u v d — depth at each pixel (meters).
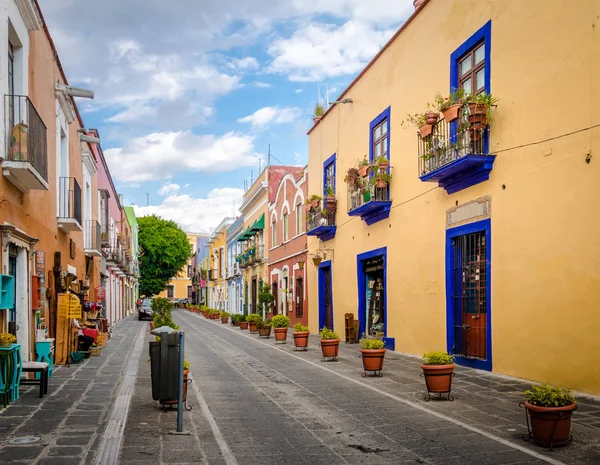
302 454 6.06
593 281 8.51
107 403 8.62
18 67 10.90
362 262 18.69
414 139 14.68
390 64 16.30
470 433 6.75
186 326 33.12
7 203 9.88
